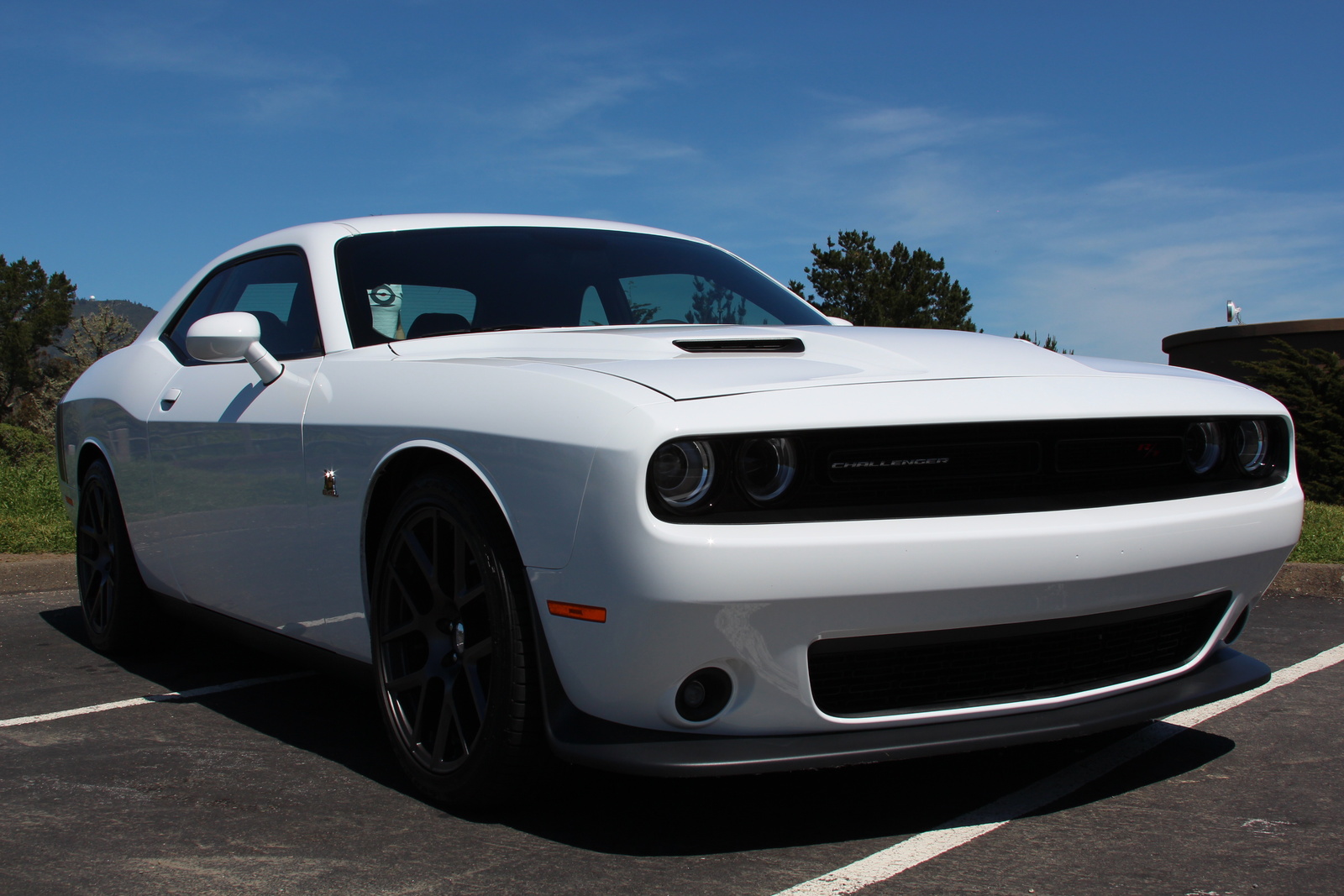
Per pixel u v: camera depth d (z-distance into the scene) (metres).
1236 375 18.17
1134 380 2.43
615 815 2.36
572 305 3.14
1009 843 2.20
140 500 3.64
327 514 2.74
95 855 2.15
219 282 3.74
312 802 2.46
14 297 60.28
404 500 2.50
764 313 3.44
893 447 2.08
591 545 2.03
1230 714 3.17
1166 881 2.01
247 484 3.04
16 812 2.40
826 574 1.98
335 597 2.77
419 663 2.57
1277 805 2.41
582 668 2.11
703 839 2.22
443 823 2.32
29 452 12.66
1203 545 2.32
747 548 1.95
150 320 4.12
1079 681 2.35
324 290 3.11
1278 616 4.82
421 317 3.00
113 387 3.91
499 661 2.23
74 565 5.70
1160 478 2.37
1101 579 2.18
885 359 2.40
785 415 2.02
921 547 2.03
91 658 4.06
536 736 2.25
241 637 3.32
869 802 2.43
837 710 2.16
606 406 2.06
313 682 3.67
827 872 2.06
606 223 3.71
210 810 2.40
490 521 2.28
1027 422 2.17
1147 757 2.75
